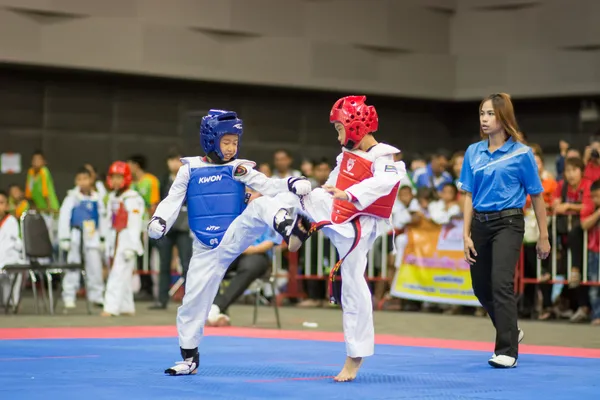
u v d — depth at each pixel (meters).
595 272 11.49
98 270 13.38
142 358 7.19
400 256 13.69
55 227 16.09
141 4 17.69
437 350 8.26
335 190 5.78
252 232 5.98
